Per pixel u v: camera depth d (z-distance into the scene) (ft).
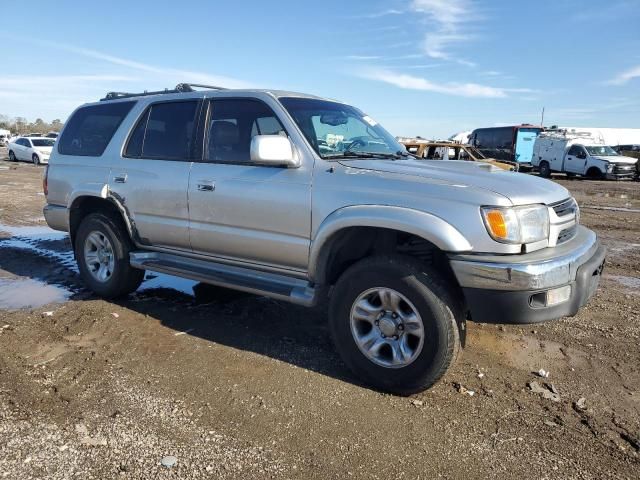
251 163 13.15
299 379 11.70
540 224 10.55
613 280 20.62
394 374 10.94
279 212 12.35
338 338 11.73
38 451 8.85
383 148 14.46
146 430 9.54
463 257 10.18
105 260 16.96
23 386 11.03
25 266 21.50
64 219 17.79
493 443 9.40
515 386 11.55
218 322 15.12
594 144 88.58
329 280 12.46
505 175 12.05
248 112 13.64
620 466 8.80
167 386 11.20
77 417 9.91
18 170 77.87
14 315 15.34
